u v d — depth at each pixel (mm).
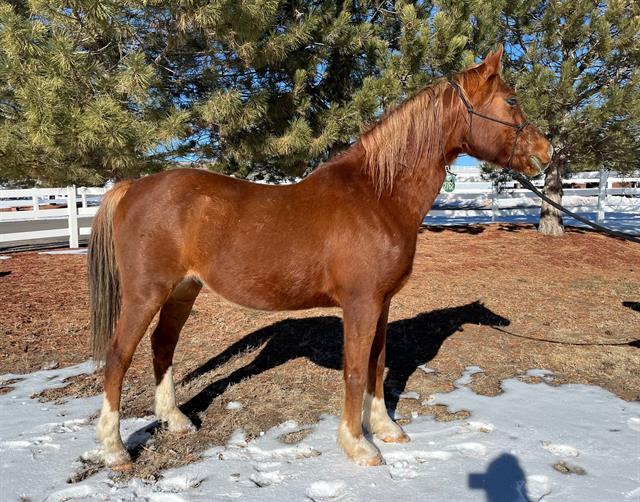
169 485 2557
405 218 2818
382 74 7598
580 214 15414
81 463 2736
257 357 4395
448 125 2979
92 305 2980
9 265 7672
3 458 2768
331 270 2715
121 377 2748
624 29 7695
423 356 4465
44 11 5195
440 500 2412
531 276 7820
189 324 5340
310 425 3207
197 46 6734
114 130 5156
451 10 7844
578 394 3693
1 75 5125
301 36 6691
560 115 8250
